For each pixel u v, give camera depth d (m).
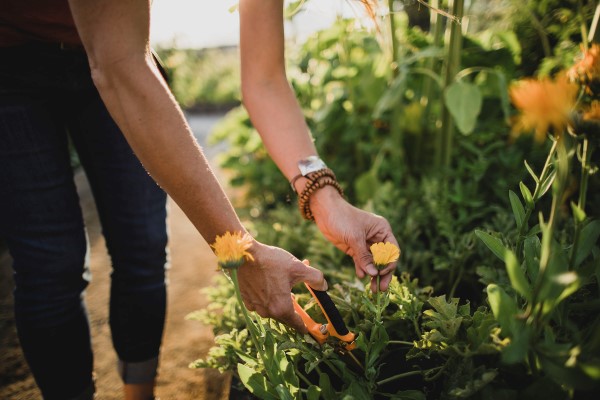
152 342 1.11
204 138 4.82
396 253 0.73
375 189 1.84
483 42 1.63
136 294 1.06
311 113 2.35
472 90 1.47
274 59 1.00
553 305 0.61
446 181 1.57
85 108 0.99
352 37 2.16
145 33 0.64
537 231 0.78
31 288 0.92
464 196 1.47
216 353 0.89
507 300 0.62
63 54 0.90
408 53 1.96
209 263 2.09
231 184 2.67
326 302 0.77
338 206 0.95
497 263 1.11
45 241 0.90
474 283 1.21
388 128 2.17
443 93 1.64
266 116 1.00
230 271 0.72
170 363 1.43
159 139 0.65
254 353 0.87
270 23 0.96
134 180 1.02
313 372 0.89
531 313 0.60
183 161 0.66
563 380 0.58
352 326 0.98
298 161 0.98
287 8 1.21
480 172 1.53
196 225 0.72
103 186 1.03
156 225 1.06
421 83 1.95
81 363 1.02
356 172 2.24
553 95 0.54
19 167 0.87
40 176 0.89
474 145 1.81
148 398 1.15
